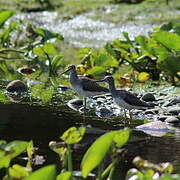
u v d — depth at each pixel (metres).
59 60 19.05
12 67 19.97
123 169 9.72
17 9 29.44
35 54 19.77
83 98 15.76
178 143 11.38
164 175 6.82
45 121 12.88
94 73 17.61
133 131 12.35
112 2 29.50
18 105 14.50
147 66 18.48
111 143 7.42
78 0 30.70
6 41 22.25
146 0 28.78
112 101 15.54
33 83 17.62
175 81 17.80
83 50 19.23
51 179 6.75
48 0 30.55
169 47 17.00
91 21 27.39
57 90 16.75
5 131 11.93
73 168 9.62
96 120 13.27
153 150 10.86
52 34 20.75
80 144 11.16
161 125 12.71
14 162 9.96
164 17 26.45
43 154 10.41
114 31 25.73
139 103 13.47
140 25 25.88
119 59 19.44
